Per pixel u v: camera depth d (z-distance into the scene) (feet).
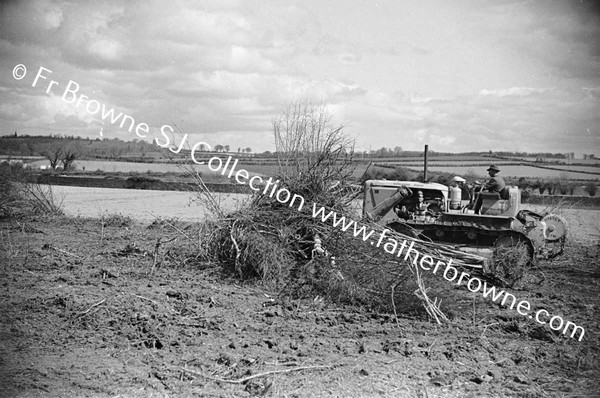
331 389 19.34
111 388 19.16
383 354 22.72
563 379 21.01
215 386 19.49
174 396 18.72
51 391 18.85
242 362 21.39
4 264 35.50
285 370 20.66
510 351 23.86
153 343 22.93
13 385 19.17
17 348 22.43
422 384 19.98
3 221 54.29
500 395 19.44
